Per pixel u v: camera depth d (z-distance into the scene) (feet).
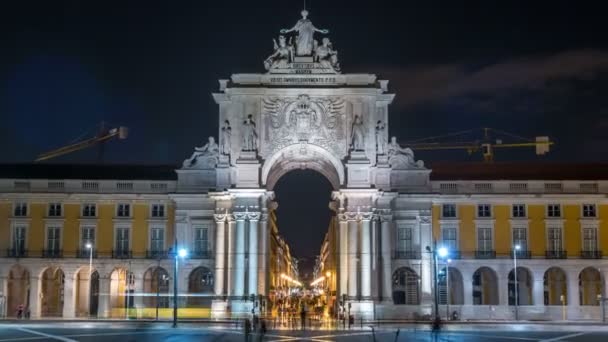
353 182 131.34
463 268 136.05
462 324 116.06
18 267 137.18
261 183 132.57
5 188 137.18
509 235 137.18
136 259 136.15
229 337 86.53
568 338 86.02
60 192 136.98
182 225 136.46
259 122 134.72
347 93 134.51
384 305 130.82
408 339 85.71
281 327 107.76
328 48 136.56
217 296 130.52
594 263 135.64
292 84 134.72
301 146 134.10
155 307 137.18
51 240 137.18
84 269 137.69
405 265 135.74
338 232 134.92
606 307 132.36
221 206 134.21
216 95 135.85
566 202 137.69
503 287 135.44
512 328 105.19
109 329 99.30
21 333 91.25
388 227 134.21
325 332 97.04
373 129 134.51
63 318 128.67
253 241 131.03
